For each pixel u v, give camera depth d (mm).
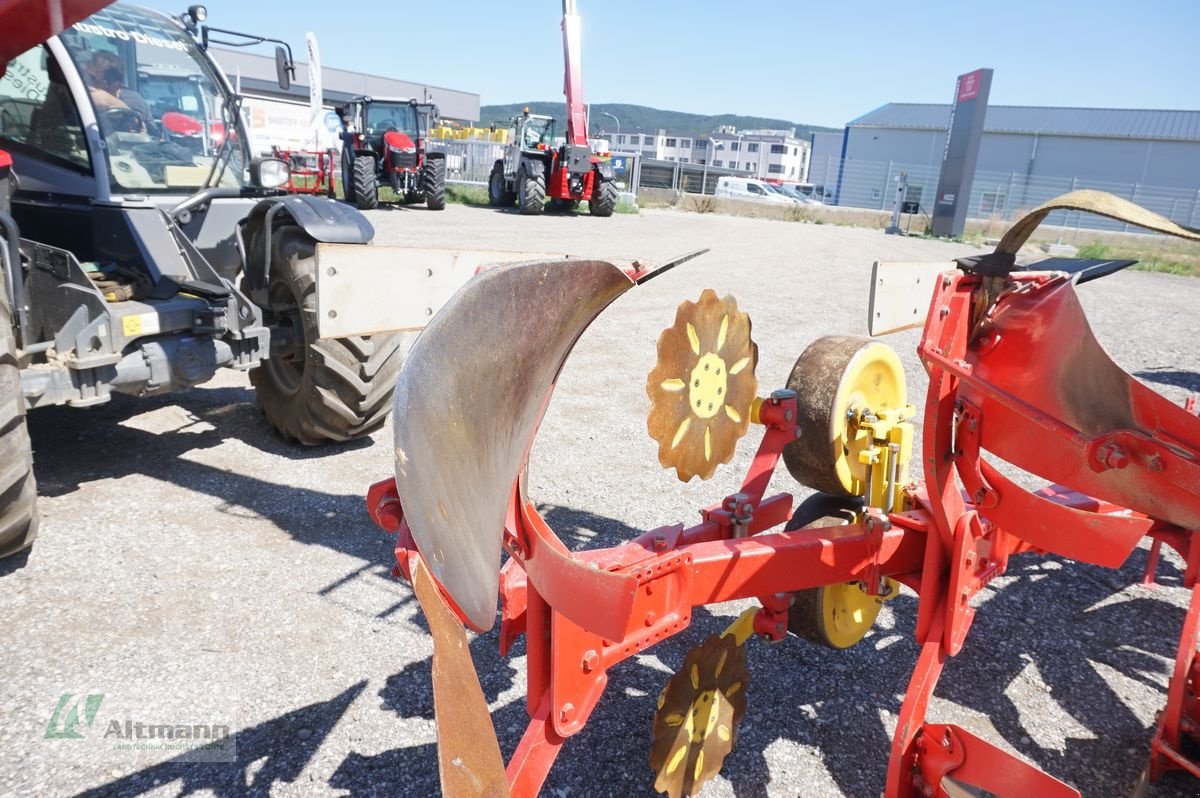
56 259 3424
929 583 2186
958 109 25375
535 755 1664
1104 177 43969
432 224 15141
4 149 4129
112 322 3393
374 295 1646
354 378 4129
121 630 2746
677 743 1963
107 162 4043
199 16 4539
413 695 2508
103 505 3652
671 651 2844
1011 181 36062
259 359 4000
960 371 1906
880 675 2789
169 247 3887
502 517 1409
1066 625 3168
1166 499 1812
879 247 19453
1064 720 2609
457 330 1269
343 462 4336
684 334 2111
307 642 2742
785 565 2088
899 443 2420
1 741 2234
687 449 2205
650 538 2039
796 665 2814
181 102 4414
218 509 3688
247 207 4711
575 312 1556
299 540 3439
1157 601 3367
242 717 2379
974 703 2672
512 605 1901
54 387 3279
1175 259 20594
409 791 2143
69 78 3938
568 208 21516
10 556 3141
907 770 2014
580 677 1722
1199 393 6773
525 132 20750
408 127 18375
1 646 2621
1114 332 9508
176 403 5160
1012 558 3719
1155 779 2311
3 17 2418
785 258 15062
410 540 1689
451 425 1247
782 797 2213
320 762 2227
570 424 5117
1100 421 1872
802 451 2619
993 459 5070
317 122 18422
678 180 40656
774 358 6973
